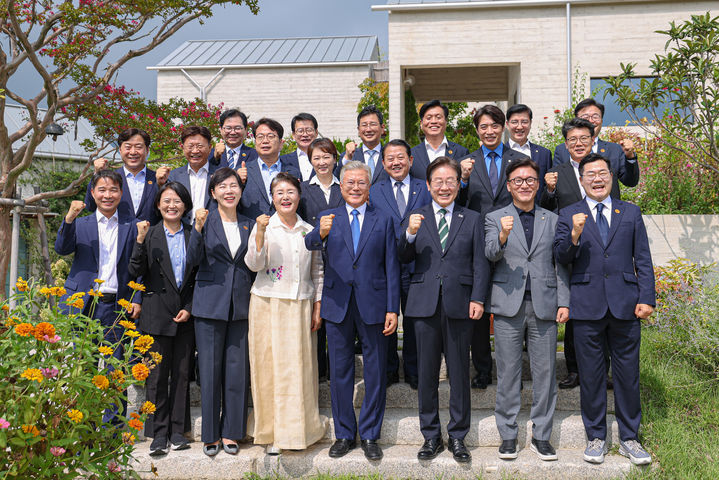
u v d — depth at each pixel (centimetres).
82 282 382
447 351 366
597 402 362
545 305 363
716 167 607
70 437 254
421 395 369
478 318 361
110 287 386
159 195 390
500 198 424
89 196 438
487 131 435
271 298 379
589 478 349
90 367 281
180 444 380
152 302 379
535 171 371
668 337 460
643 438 373
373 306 369
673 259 585
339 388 374
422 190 426
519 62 998
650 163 657
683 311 465
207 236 383
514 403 368
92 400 268
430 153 462
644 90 549
